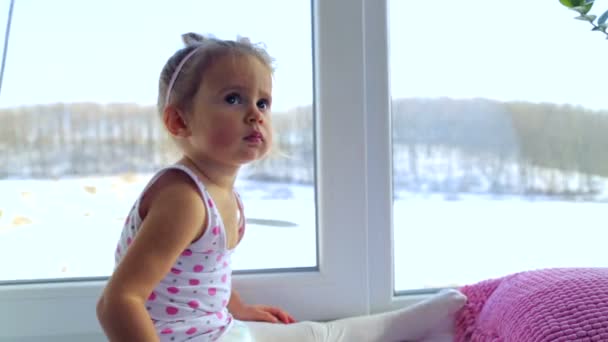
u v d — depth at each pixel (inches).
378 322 34.1
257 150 27.6
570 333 26.0
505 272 39.5
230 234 29.5
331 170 35.9
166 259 24.4
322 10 35.0
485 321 32.3
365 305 37.0
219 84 26.9
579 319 26.6
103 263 35.4
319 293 36.5
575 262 39.8
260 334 31.8
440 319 34.3
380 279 37.5
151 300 26.8
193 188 26.2
